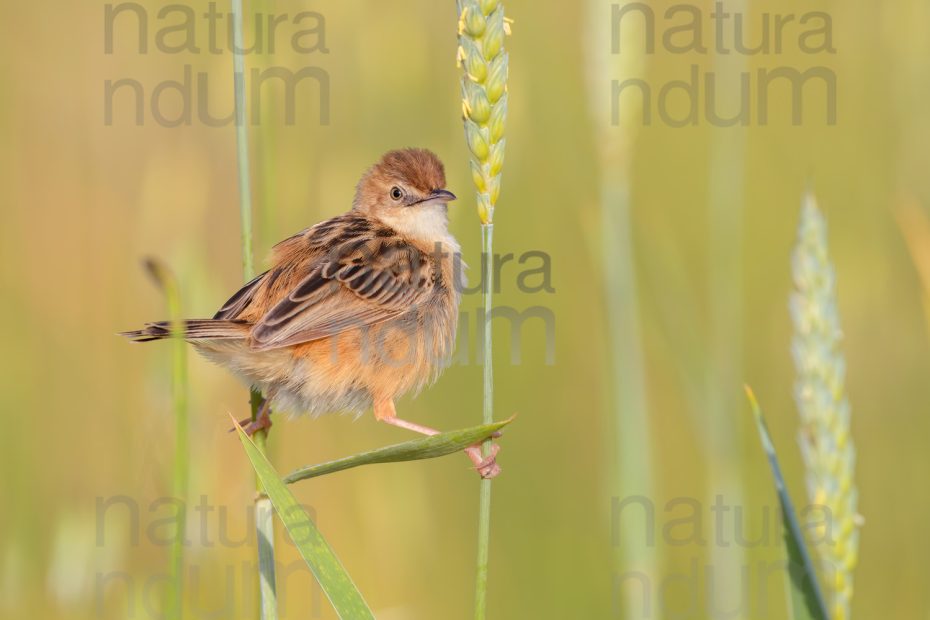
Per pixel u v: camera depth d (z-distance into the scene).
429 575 11.30
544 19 13.36
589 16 8.67
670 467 12.70
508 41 13.45
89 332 13.39
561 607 11.64
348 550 11.12
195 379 8.45
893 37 14.30
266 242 7.36
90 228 14.30
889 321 13.21
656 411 12.75
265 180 7.36
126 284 13.77
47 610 10.07
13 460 11.59
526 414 12.79
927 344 13.09
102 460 11.80
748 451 12.82
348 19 12.25
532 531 12.14
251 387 8.23
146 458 8.38
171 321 6.98
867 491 12.54
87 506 9.61
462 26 5.54
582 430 12.84
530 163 13.35
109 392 12.45
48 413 12.18
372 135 12.23
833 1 15.07
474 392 12.77
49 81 14.74
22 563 10.55
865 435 12.97
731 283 9.44
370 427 12.31
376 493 11.34
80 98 14.77
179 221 10.04
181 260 8.84
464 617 11.53
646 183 14.44
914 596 11.79
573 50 13.33
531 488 12.41
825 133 14.66
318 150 11.41
